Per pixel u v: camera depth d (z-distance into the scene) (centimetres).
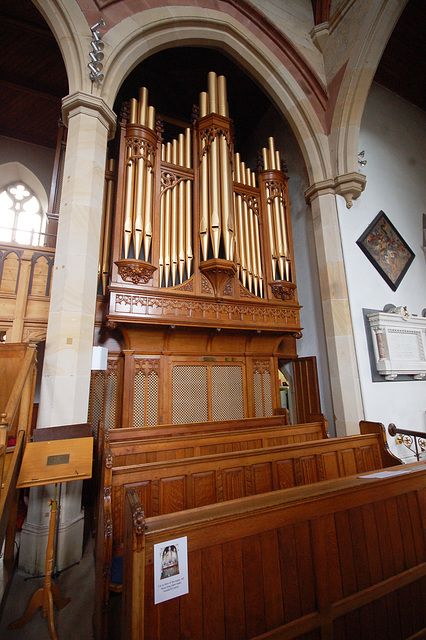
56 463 258
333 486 207
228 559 162
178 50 736
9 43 693
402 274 639
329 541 191
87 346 357
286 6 656
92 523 389
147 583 140
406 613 206
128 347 512
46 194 932
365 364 544
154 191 525
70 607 250
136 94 801
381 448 391
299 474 328
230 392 578
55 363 332
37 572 289
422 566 219
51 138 936
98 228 392
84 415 344
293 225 717
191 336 555
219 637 151
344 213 597
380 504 216
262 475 308
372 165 675
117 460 317
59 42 423
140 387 509
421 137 798
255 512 171
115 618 208
